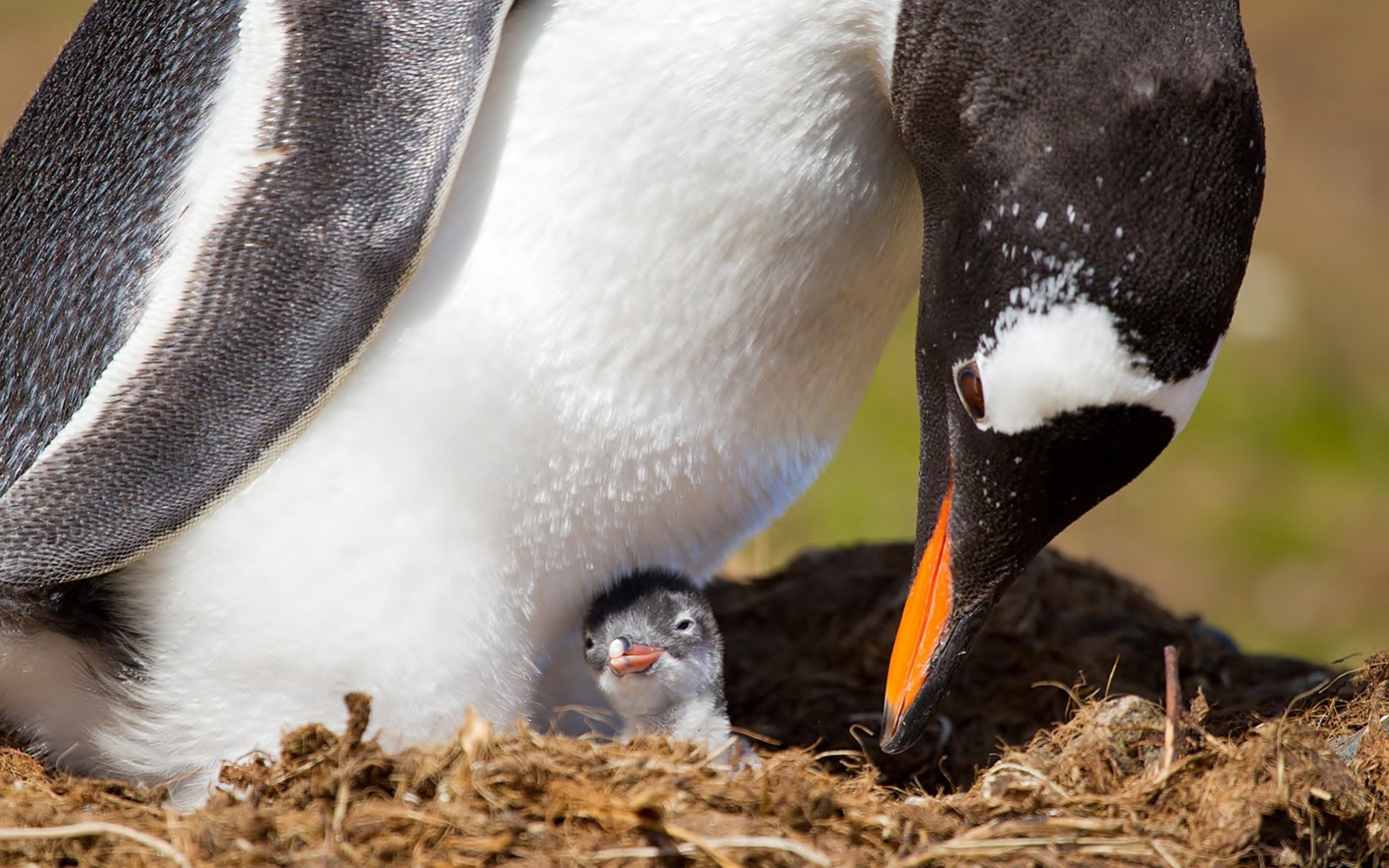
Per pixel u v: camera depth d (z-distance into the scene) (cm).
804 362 770
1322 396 2448
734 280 722
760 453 797
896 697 766
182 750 770
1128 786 731
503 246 708
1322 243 2786
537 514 747
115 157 770
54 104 832
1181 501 2236
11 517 702
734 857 652
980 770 879
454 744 708
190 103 743
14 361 788
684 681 848
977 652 1051
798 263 730
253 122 699
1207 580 2075
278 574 720
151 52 780
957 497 735
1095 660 1032
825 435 828
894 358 2309
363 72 693
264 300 689
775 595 1168
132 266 740
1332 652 1928
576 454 738
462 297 708
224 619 731
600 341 719
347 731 701
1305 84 3216
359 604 727
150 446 696
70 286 766
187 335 693
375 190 686
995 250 682
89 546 702
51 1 3191
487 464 725
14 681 774
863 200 732
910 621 768
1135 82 655
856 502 1994
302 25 702
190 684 750
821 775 727
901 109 711
